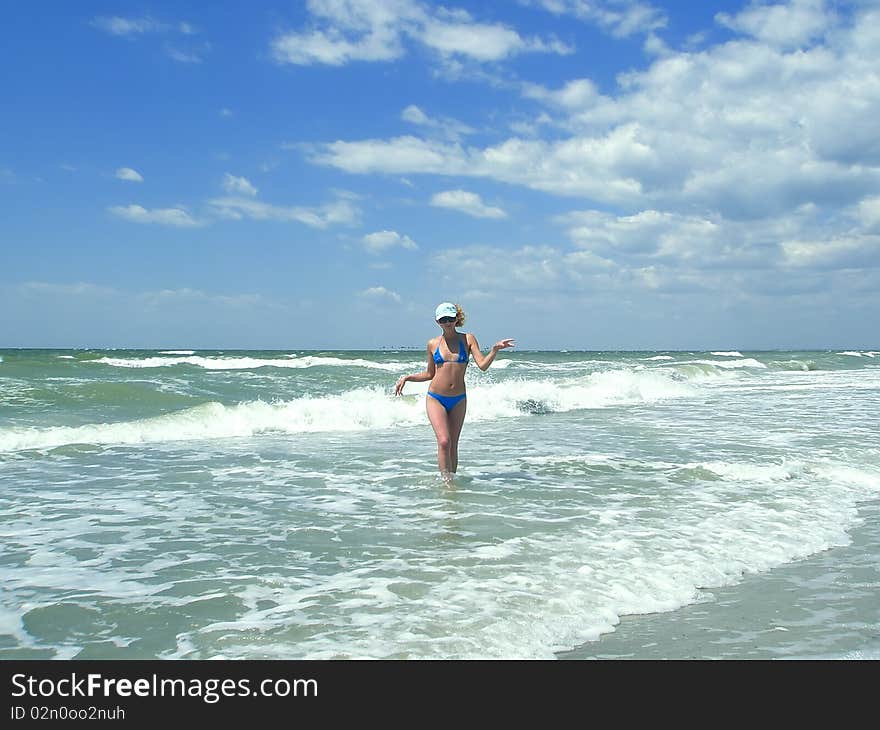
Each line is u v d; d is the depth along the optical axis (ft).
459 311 24.54
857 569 16.24
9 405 44.93
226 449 33.37
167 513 20.58
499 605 13.26
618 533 18.37
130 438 36.32
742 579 15.39
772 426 42.47
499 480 25.40
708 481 25.39
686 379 96.89
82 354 174.19
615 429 41.34
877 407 55.93
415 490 23.75
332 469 27.76
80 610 12.92
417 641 11.72
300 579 14.70
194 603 13.30
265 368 90.74
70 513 20.57
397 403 47.06
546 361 146.92
